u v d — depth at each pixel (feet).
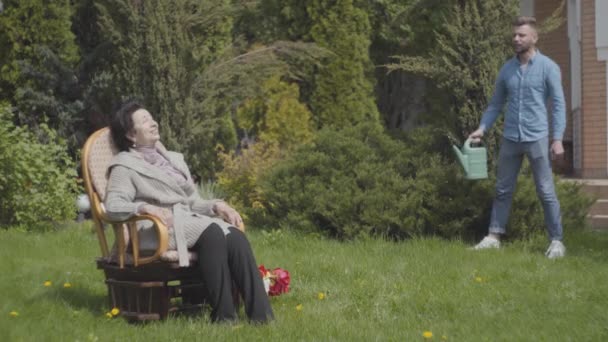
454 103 29.71
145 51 34.53
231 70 36.94
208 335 15.11
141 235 16.84
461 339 15.16
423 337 15.25
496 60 29.14
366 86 44.04
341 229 29.76
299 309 17.72
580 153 43.34
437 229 29.45
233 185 35.78
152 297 16.56
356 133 33.06
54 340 14.89
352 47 43.52
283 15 44.68
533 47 26.23
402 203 29.25
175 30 34.86
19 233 29.76
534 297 18.98
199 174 37.52
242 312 17.44
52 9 38.63
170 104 34.53
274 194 31.76
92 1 41.22
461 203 28.96
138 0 34.94
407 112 55.16
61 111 38.17
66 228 32.65
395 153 31.94
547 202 26.07
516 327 16.06
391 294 19.21
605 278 21.42
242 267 16.28
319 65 42.73
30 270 22.20
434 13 49.29
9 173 31.22
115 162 17.07
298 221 30.68
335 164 31.71
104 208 17.17
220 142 41.39
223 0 38.42
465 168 26.81
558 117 25.75
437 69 29.50
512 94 26.43
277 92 42.19
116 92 36.19
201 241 16.30
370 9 50.83
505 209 27.20
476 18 29.22
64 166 36.29
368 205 29.50
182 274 16.88
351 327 15.99
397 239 29.66
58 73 38.45
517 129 26.30
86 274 21.83
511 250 26.73
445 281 20.89
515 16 29.22
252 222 33.01
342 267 22.79
